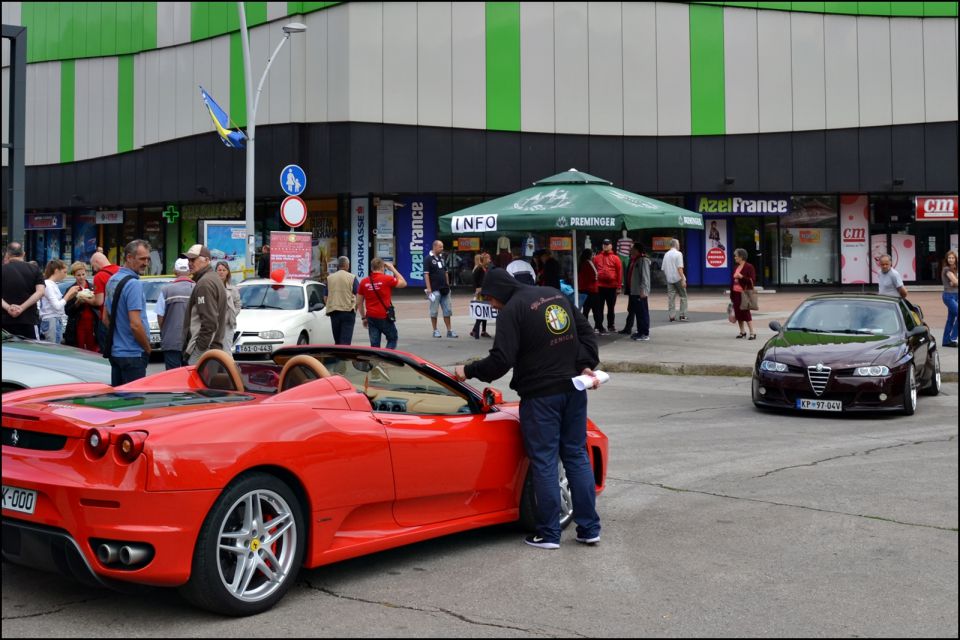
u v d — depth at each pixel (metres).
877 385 11.05
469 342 18.48
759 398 11.69
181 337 10.73
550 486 5.84
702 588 5.04
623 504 7.01
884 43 32.09
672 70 31.34
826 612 4.66
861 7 32.00
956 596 4.91
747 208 33.16
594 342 6.14
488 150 30.23
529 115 30.52
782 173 31.88
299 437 4.73
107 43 37.56
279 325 16.09
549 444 5.87
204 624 4.38
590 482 5.96
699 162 31.52
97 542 4.20
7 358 8.75
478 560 5.57
